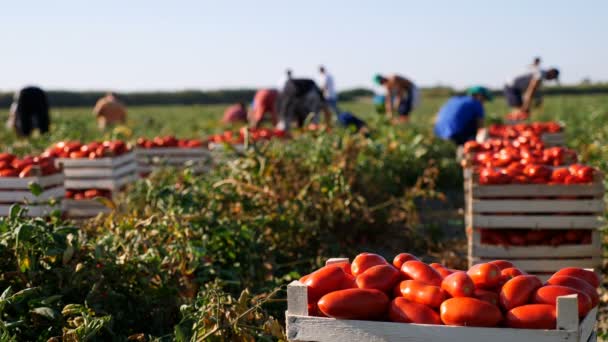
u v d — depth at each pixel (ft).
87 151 30.42
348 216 25.95
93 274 16.51
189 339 14.88
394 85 61.36
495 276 11.38
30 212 25.23
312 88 51.19
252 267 20.40
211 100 240.94
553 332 10.40
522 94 60.08
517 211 21.21
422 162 40.81
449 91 261.44
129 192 27.58
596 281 12.20
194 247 17.97
